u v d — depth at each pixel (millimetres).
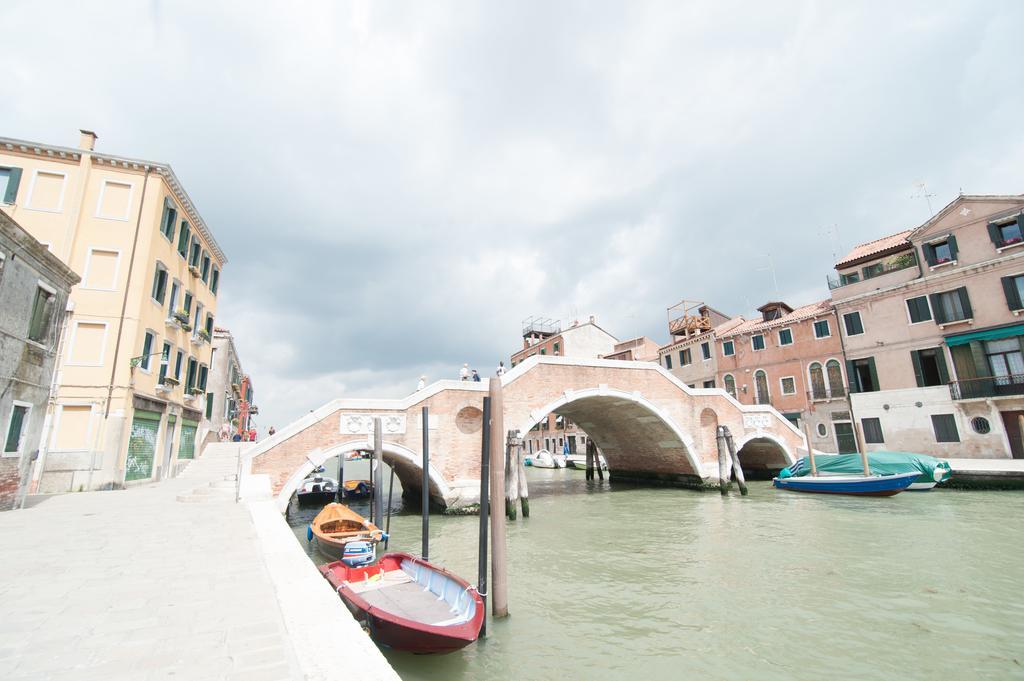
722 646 7062
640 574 10461
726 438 21938
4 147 15688
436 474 17812
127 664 3213
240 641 3611
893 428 23578
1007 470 17547
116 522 8758
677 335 39719
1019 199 20375
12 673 3064
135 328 15859
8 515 9602
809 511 16828
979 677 6047
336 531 12492
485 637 7352
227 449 24203
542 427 51562
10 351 10438
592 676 6344
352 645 3541
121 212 16484
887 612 7996
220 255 24906
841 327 26344
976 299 21391
